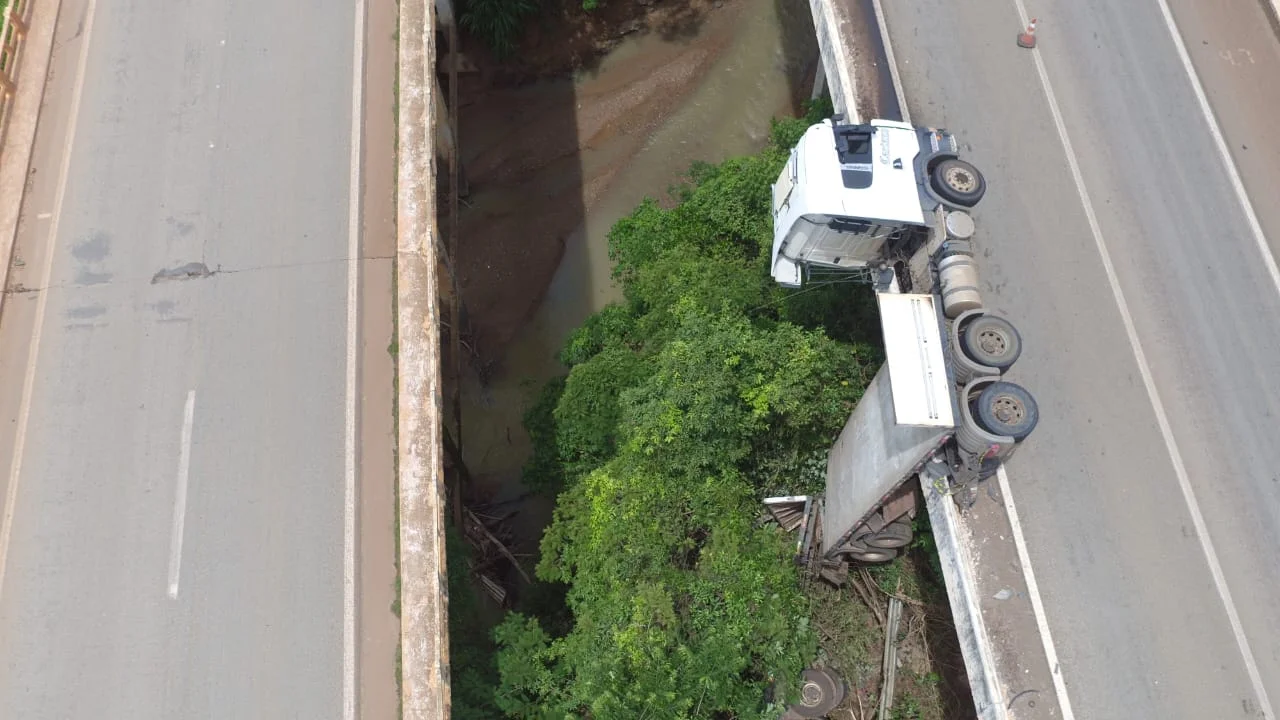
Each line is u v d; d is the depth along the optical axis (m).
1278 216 13.01
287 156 13.55
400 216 12.77
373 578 10.99
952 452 10.68
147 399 12.03
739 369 13.66
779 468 14.34
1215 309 12.41
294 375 12.08
